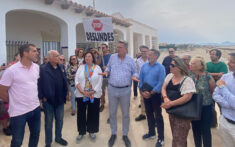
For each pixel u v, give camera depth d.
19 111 2.35
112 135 3.39
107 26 4.51
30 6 5.22
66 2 5.77
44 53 9.36
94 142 3.43
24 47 2.36
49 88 2.88
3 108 3.43
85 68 3.37
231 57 2.09
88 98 3.30
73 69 4.72
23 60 2.39
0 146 3.23
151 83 3.22
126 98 3.23
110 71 3.31
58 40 10.12
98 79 3.35
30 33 8.16
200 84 2.67
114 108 3.31
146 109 3.44
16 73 2.30
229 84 2.16
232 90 2.13
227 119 2.13
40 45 8.70
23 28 7.84
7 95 2.33
